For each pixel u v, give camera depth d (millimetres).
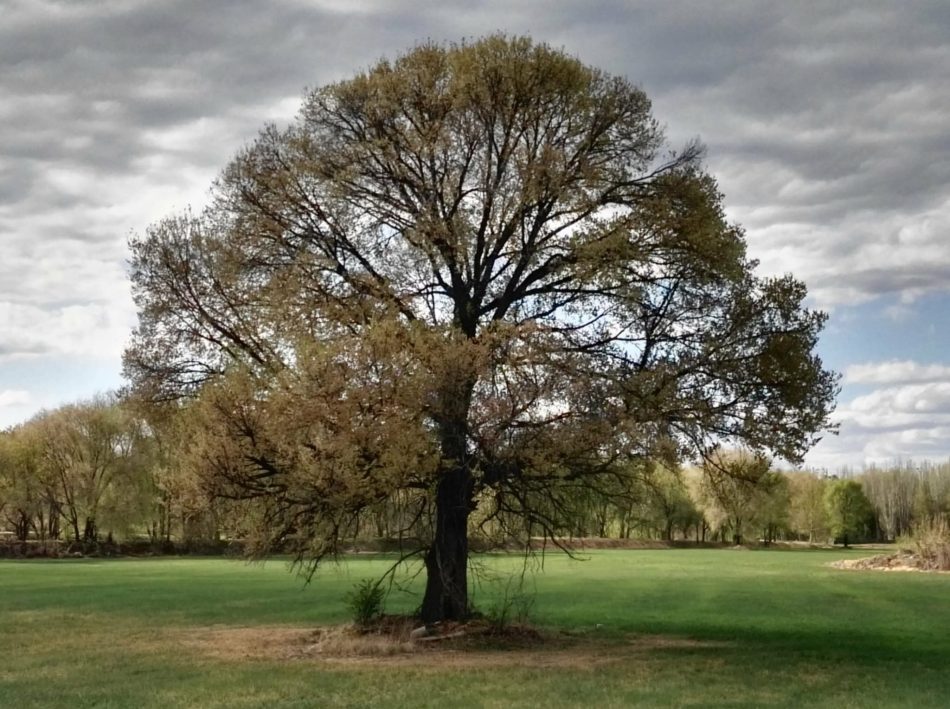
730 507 24578
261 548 20688
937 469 156875
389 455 18609
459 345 19859
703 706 14727
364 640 22562
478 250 22844
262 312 22359
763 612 33875
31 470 90875
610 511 24344
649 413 20578
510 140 23375
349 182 23031
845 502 126875
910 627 28969
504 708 14625
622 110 23422
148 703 15586
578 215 23016
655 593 42656
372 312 21406
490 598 39719
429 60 23672
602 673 18312
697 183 22969
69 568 65562
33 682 18125
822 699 15453
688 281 22578
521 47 23188
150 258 23344
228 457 19531
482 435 19906
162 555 91125
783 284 22625
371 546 25156
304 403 18938
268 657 21328
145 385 23344
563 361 20547
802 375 21641
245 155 23859
